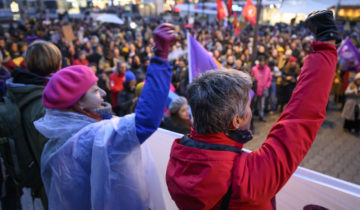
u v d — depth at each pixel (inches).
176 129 103.3
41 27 628.4
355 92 209.5
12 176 56.9
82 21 734.5
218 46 420.5
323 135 213.5
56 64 52.6
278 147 25.0
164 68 32.2
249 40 478.9
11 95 49.9
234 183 24.4
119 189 35.7
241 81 26.2
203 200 25.2
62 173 38.1
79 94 38.7
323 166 167.0
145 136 33.1
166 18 800.9
